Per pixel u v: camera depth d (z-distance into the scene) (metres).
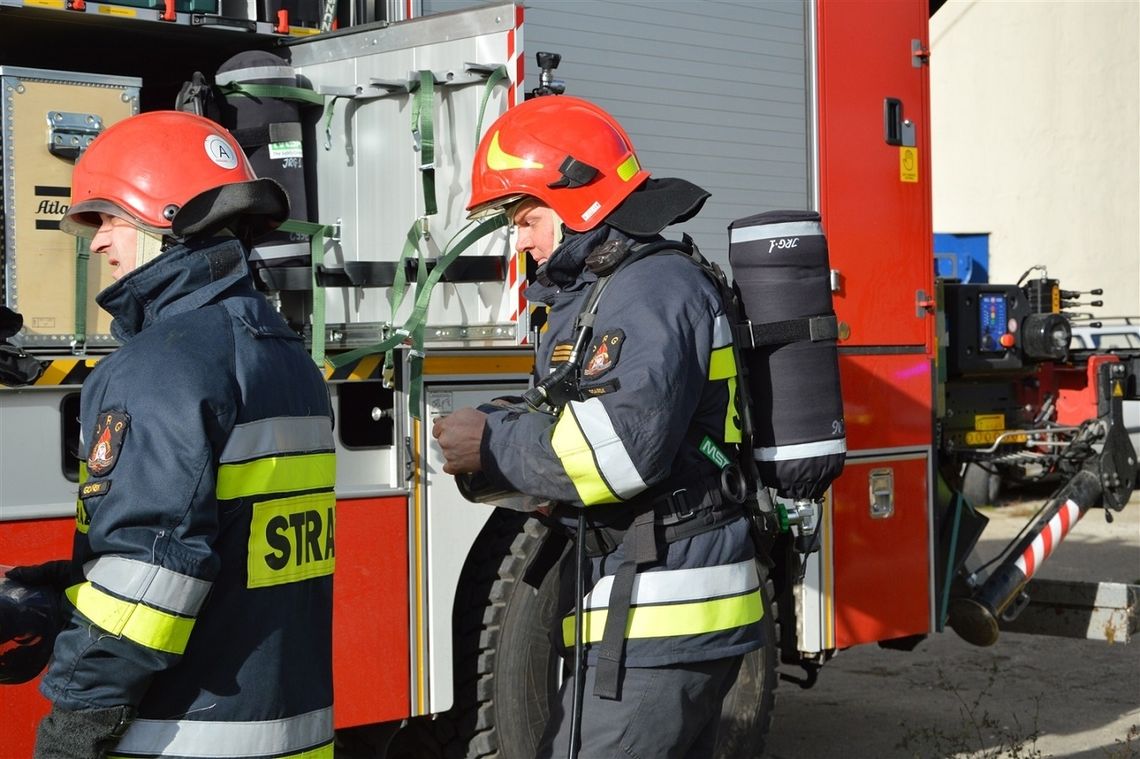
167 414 1.75
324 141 3.61
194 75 3.36
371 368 3.23
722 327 2.30
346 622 3.17
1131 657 6.19
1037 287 5.84
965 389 5.86
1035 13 16.73
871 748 4.75
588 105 2.46
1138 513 10.82
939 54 17.52
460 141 3.40
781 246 2.51
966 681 5.75
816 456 2.50
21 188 2.95
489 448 2.22
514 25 3.31
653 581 2.22
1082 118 16.52
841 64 4.61
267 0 3.54
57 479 2.79
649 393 2.10
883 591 4.53
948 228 17.50
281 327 1.99
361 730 3.44
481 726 3.45
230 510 1.82
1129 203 16.30
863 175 4.63
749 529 2.37
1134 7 16.17
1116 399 4.99
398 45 3.49
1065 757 4.60
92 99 3.04
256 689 1.85
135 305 1.90
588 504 2.14
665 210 2.29
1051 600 4.95
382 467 3.30
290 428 1.92
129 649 1.70
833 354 2.55
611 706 2.19
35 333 2.95
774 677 4.03
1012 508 11.04
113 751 1.80
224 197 1.90
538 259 2.47
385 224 3.52
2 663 1.92
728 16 4.34
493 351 3.41
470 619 3.46
